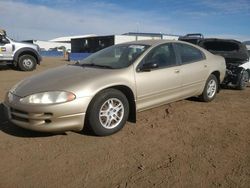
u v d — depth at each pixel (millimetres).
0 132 5090
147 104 5539
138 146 4586
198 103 7000
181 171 3846
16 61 15141
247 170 3889
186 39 11031
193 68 6371
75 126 4602
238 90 9164
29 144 4621
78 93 4559
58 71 5402
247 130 5320
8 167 3920
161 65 5750
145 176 3721
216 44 9938
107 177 3695
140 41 6141
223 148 4543
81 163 4031
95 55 6141
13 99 4785
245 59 9383
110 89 4922
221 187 3496
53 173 3775
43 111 4457
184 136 5004
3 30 14898
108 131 4914
